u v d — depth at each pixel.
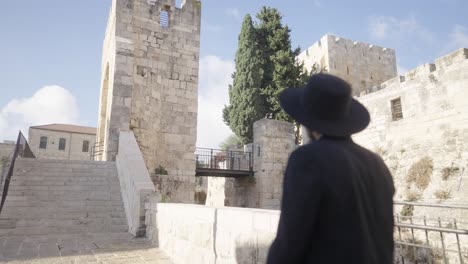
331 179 1.22
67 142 47.75
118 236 8.12
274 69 27.59
